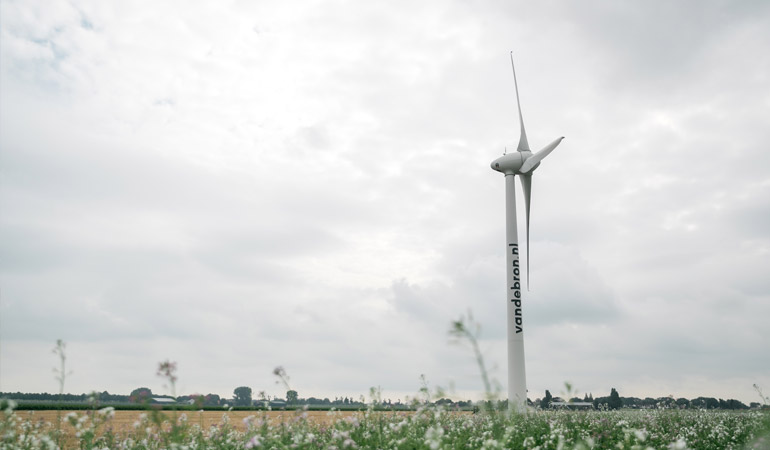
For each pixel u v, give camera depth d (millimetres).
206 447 9930
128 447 9867
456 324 6141
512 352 32750
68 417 8953
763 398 18094
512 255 34469
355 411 12180
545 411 21328
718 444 14250
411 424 11203
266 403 10781
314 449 9328
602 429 15289
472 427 12039
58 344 9055
